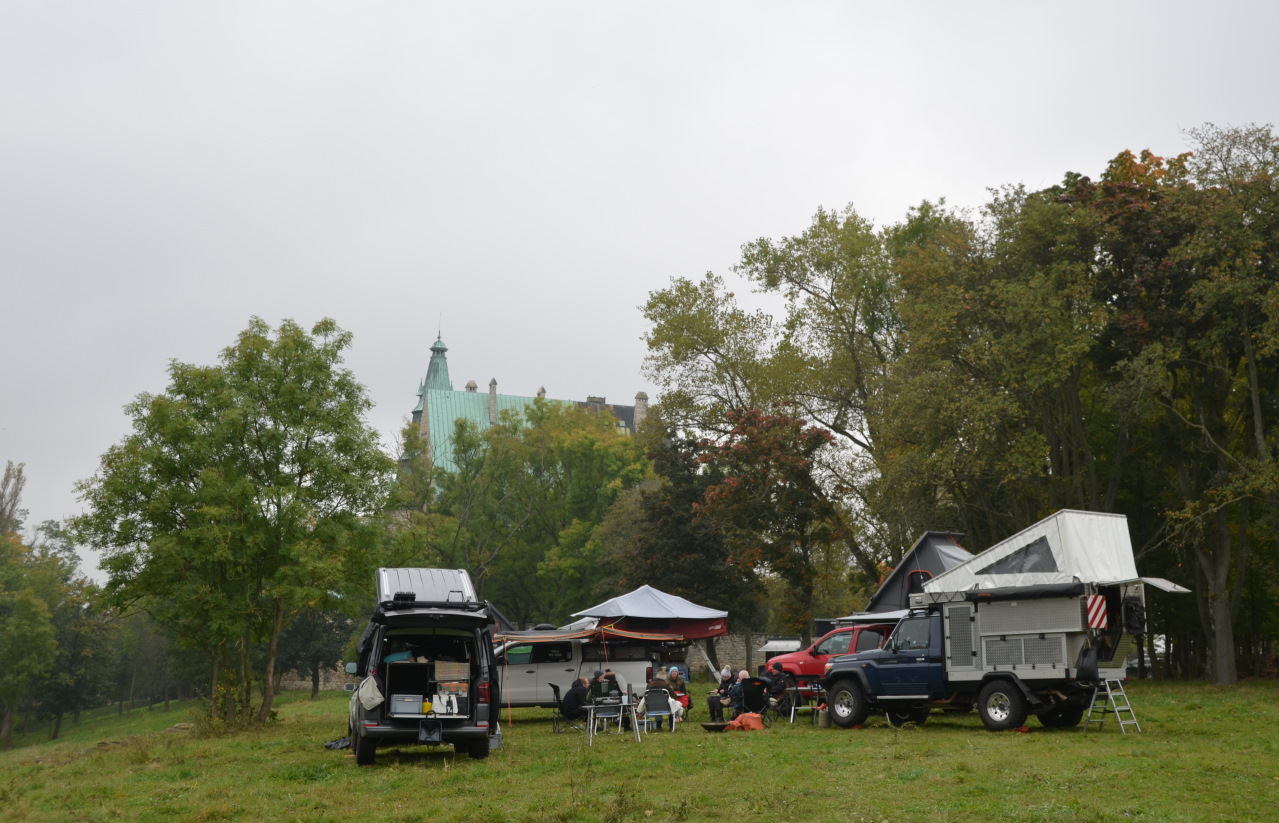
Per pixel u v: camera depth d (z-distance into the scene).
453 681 16.16
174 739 24.52
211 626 24.81
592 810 11.05
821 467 44.19
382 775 14.85
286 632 69.62
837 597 61.94
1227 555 32.97
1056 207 32.47
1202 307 29.91
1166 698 26.66
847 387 44.53
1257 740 16.33
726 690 22.75
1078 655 17.53
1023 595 18.08
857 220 43.72
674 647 28.58
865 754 15.47
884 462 38.66
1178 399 35.34
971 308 33.69
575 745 18.50
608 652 26.67
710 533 48.44
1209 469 34.97
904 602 29.19
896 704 19.78
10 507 85.94
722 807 11.18
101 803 13.55
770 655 39.16
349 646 65.00
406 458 69.31
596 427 77.69
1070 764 13.63
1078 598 17.52
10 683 67.19
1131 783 11.90
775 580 53.44
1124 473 39.22
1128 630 18.12
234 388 26.39
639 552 50.69
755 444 42.78
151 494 25.30
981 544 40.31
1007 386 33.47
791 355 45.25
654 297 47.28
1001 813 10.25
